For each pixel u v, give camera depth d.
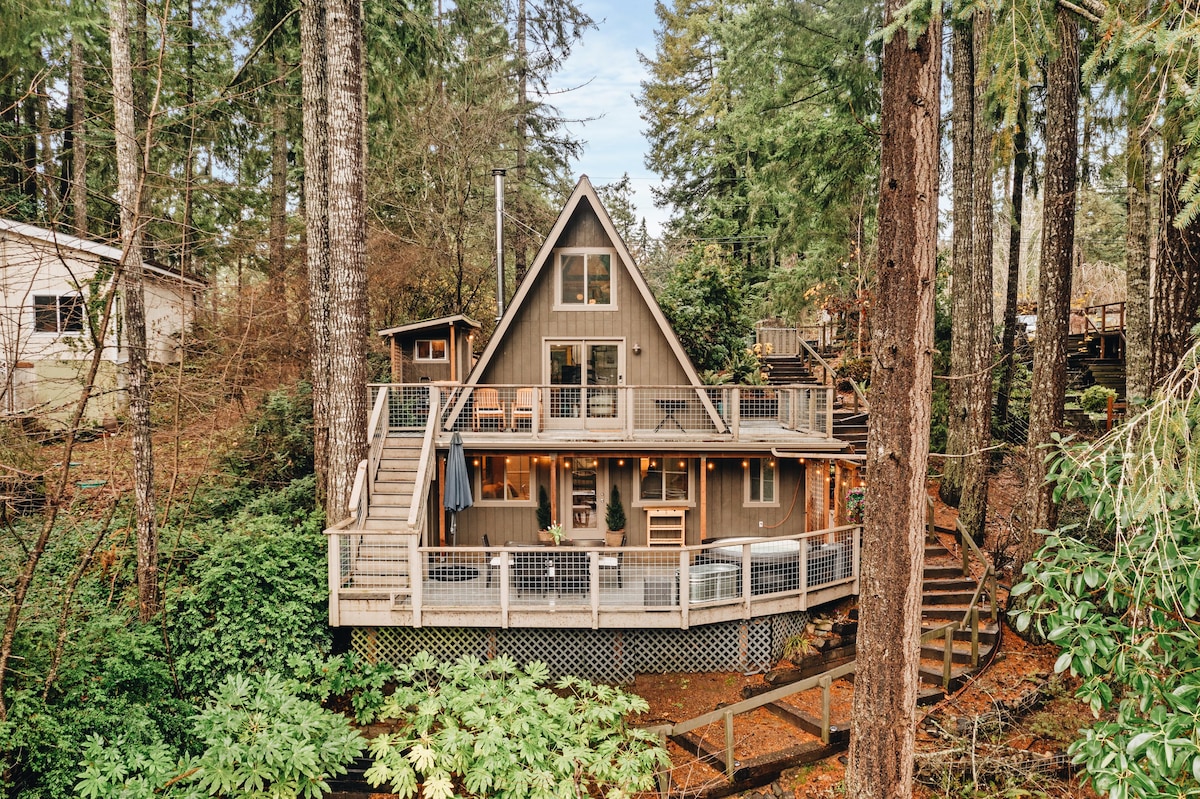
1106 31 3.80
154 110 7.57
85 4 12.59
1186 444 3.33
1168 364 7.43
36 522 9.95
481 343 22.67
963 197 14.09
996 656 9.92
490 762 6.83
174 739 8.14
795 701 9.55
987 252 12.98
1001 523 14.04
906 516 6.09
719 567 10.62
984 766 7.55
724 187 28.25
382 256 20.64
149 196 9.34
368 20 14.17
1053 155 10.45
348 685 9.23
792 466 14.50
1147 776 3.99
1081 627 4.37
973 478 13.03
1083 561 4.50
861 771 6.32
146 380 9.45
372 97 15.41
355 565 10.74
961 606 11.08
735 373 19.42
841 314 22.45
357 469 11.69
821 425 13.68
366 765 8.27
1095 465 4.46
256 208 20.50
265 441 15.41
